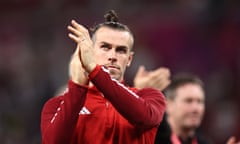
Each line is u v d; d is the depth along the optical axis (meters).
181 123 20.81
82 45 12.20
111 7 47.00
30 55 46.50
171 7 47.44
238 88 44.22
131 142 12.98
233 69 44.88
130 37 13.19
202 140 21.23
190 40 46.25
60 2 47.84
